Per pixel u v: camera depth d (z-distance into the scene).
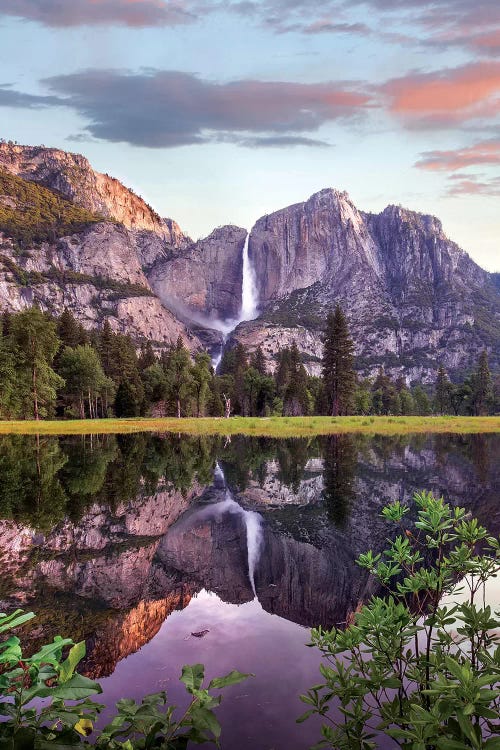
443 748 2.32
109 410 83.38
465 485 14.90
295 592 6.96
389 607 3.63
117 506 12.54
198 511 11.99
